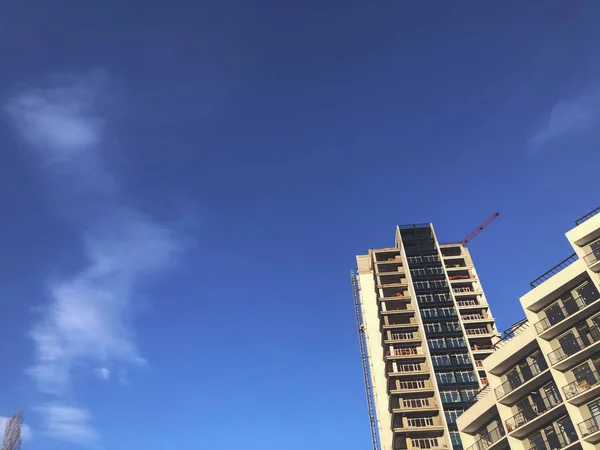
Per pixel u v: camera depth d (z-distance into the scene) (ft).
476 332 339.16
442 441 288.10
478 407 196.65
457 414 292.40
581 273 171.63
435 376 311.47
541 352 179.11
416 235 415.85
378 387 369.09
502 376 193.47
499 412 183.93
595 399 155.02
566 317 172.04
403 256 398.83
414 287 370.12
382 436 343.46
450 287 366.43
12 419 187.62
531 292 186.09
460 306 353.31
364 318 411.34
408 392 309.22
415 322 358.23
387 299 370.53
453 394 302.45
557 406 160.76
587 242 177.17
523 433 174.09
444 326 340.59
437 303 357.00
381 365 380.58
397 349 341.62
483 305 351.67
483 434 196.54
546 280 182.29
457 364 317.22
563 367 165.89
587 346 161.17
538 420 166.50
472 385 305.53
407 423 298.76
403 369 327.88
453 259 398.01
